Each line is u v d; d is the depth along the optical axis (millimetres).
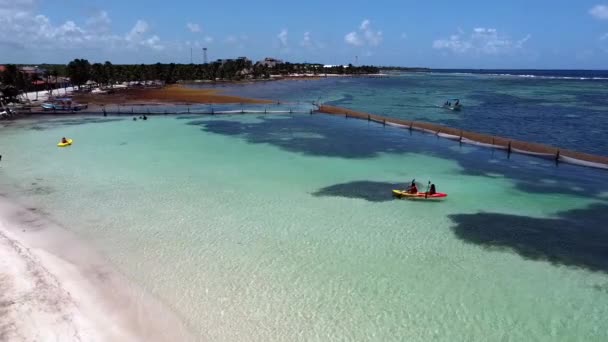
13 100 88875
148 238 26156
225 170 41688
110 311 18594
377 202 32906
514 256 24422
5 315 17547
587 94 130250
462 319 18672
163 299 19734
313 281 21438
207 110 87688
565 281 21844
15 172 40625
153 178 38719
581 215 30859
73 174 39969
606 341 17406
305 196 34156
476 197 34375
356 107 95938
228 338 17219
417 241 26125
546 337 17625
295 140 57344
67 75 141250
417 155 48906
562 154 48344
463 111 87875
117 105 95062
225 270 22391
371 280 21594
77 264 22812
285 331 17688
